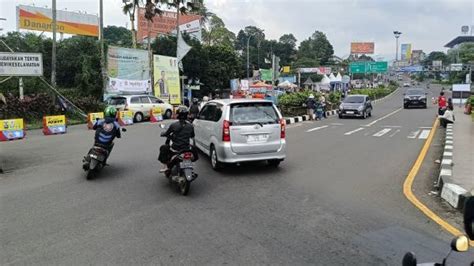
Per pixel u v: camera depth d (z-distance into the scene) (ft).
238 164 34.12
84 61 110.01
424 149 43.45
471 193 22.15
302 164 34.63
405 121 81.87
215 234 18.22
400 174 30.76
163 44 142.31
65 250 16.51
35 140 50.72
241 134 30.94
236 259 15.60
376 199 23.82
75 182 28.25
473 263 9.91
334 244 17.07
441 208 22.03
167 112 87.66
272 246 16.87
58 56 117.08
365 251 16.34
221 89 164.14
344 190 25.93
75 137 53.83
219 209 22.00
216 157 31.94
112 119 30.81
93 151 29.58
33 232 18.54
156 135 54.95
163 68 101.24
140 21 142.41
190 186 26.99
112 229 18.92
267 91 134.10
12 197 24.43
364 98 94.68
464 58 344.90
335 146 45.29
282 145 32.27
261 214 21.09
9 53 66.64
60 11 123.24
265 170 32.19
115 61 88.84
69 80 118.01
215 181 28.58
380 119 87.76
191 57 146.61
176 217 20.63
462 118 83.41
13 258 15.79
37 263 15.31
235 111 31.30
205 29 213.05
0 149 43.09
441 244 17.02
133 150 41.65
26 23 115.03
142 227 19.17
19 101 71.26
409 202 23.18
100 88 108.58
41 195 24.88
